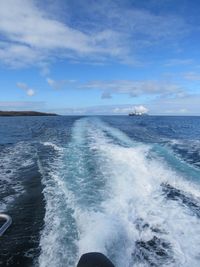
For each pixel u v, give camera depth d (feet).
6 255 13.97
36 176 26.53
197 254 13.32
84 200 19.15
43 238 15.11
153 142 46.39
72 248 13.50
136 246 13.89
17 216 18.13
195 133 69.36
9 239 15.35
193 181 23.08
